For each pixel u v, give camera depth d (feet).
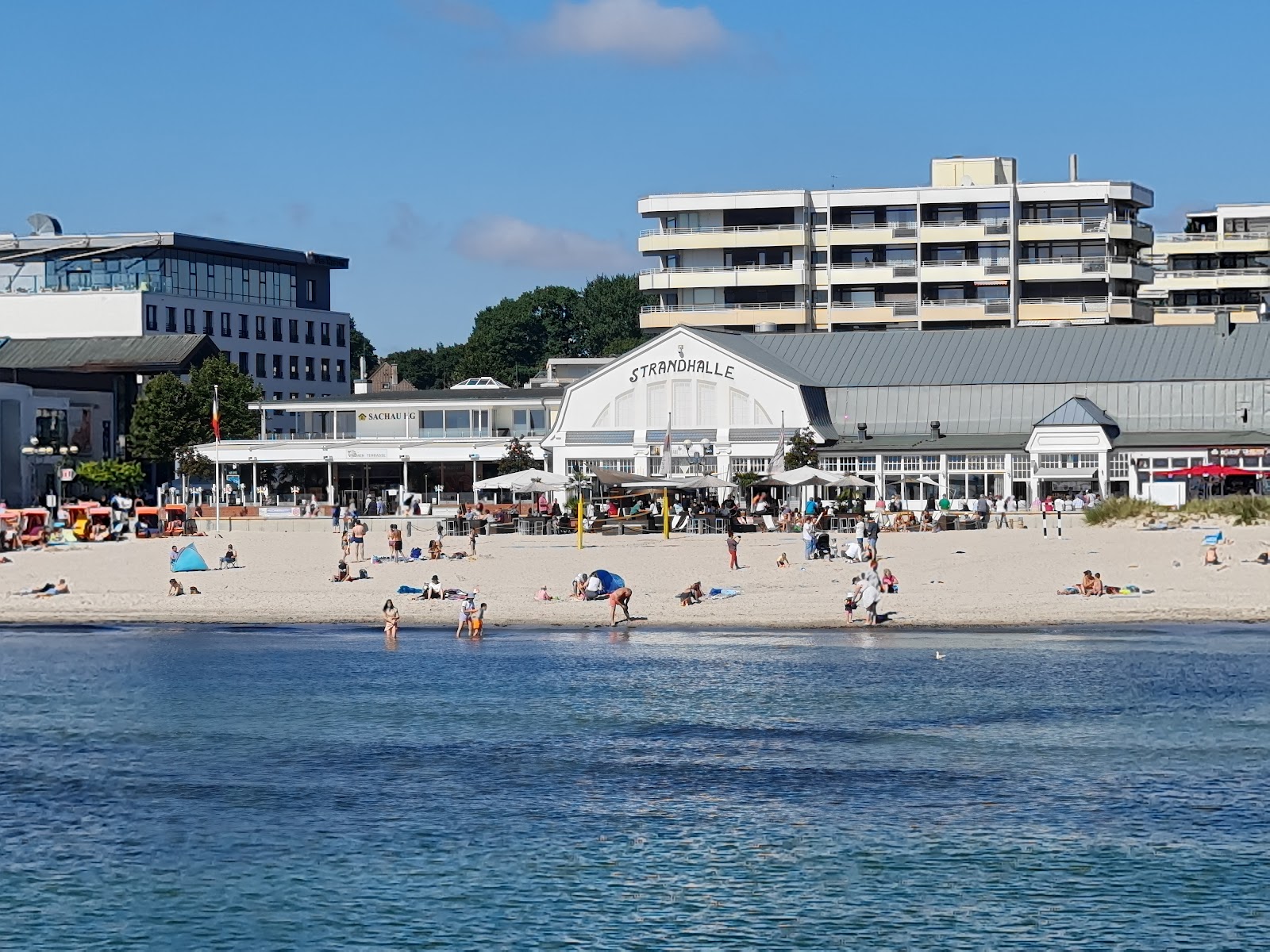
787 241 593.42
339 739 169.07
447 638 234.58
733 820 138.00
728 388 454.81
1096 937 111.45
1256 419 440.04
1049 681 192.34
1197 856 126.62
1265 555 271.08
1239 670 196.13
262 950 111.75
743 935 112.98
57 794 148.36
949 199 591.37
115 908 119.65
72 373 532.32
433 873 125.70
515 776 152.97
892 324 595.06
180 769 157.38
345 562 290.97
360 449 483.92
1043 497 427.74
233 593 279.49
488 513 403.54
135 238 646.33
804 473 369.91
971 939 111.65
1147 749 158.30
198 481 503.20
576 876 124.77
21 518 377.30
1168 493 381.19
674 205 603.26
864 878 123.24
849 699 184.55
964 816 138.00
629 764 156.66
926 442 444.55
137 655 222.69
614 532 370.53
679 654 215.72
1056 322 584.81
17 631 246.47
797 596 260.21
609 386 463.42
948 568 280.10
